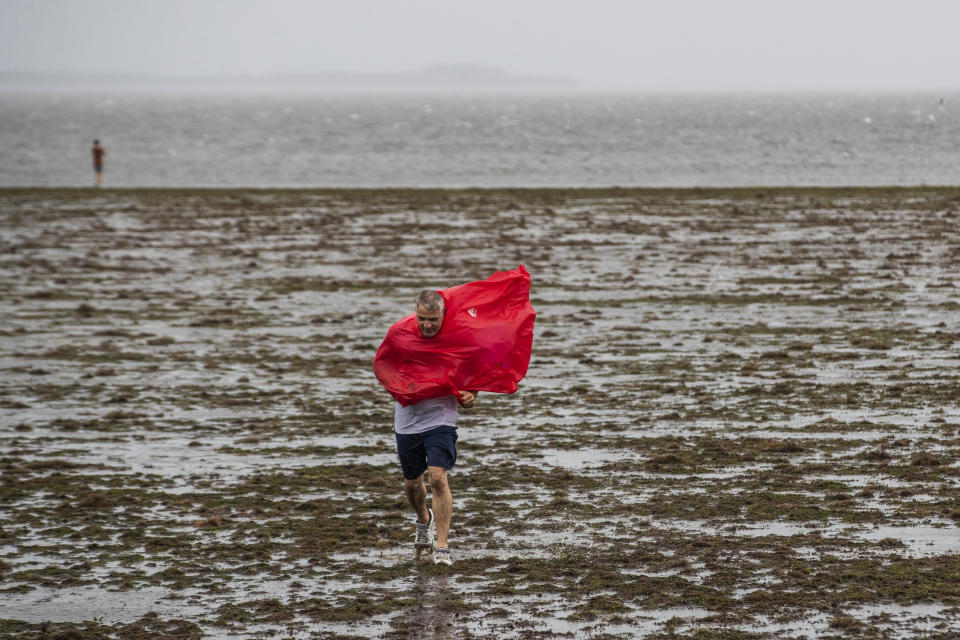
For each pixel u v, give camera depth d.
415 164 123.56
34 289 41.06
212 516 17.33
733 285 39.62
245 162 130.38
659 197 73.25
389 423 23.27
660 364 28.05
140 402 25.19
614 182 98.69
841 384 25.38
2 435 22.50
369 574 14.83
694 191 77.19
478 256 47.44
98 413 24.27
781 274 41.81
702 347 29.92
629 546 15.58
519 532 16.34
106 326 34.22
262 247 51.34
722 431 21.80
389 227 58.41
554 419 23.14
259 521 17.17
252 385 26.81
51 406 24.88
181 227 59.66
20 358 29.83
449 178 104.50
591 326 33.06
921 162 121.31
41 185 101.44
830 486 18.12
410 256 47.81
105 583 14.64
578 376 27.03
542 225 58.38
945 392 24.36
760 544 15.46
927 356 28.12
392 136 199.25
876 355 28.36
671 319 33.91
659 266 44.16
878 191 75.00
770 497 17.64
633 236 53.44
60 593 14.30
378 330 33.31
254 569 15.10
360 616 13.32
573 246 50.16
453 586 14.30
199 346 31.31
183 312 36.44
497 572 14.77
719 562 14.81
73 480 19.41
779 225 56.97
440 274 43.09
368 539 16.31
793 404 23.73
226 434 22.52
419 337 15.40
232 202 72.88
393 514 17.38
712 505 17.34
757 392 24.88
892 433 21.22
